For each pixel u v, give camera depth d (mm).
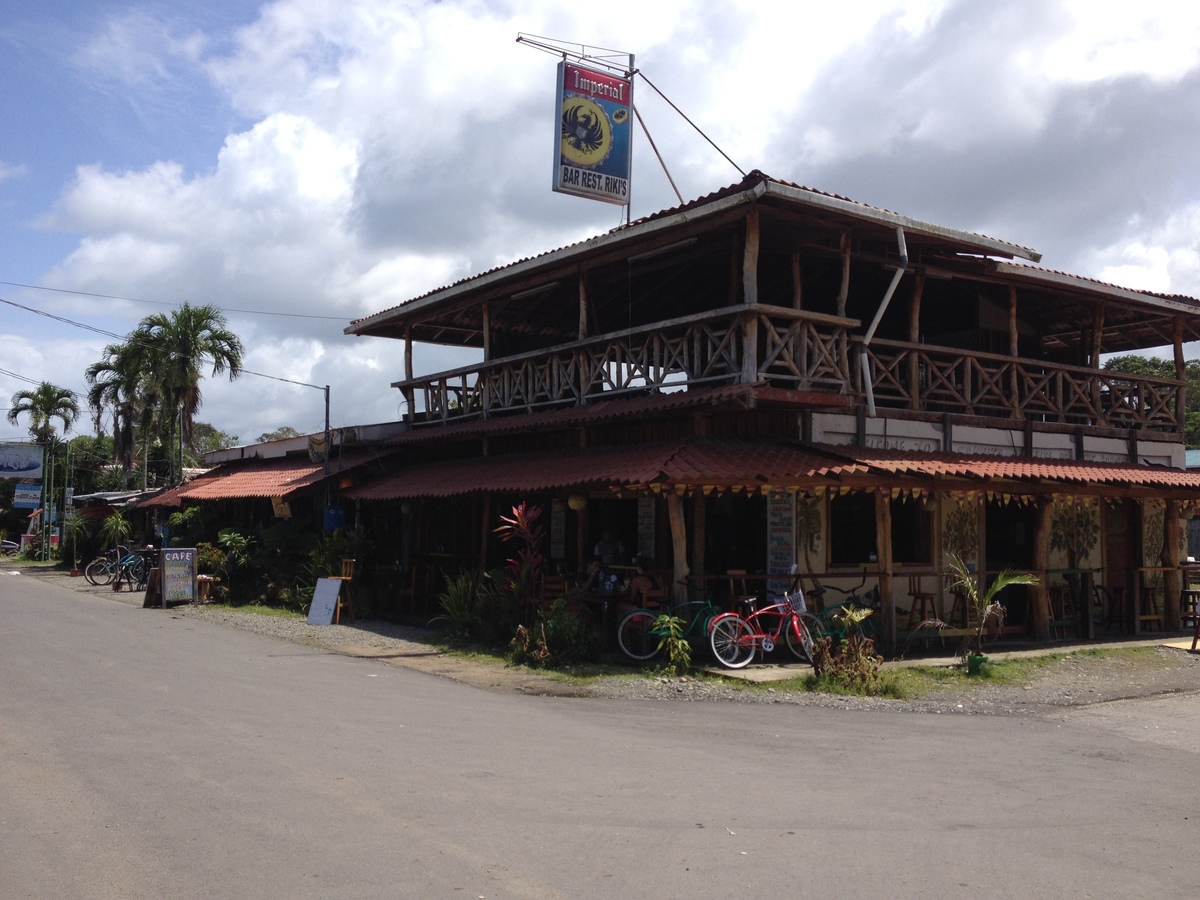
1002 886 4754
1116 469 15398
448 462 19078
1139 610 16594
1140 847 5469
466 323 21141
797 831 5531
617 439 15523
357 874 4664
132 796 5918
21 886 4496
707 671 11594
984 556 15312
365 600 18453
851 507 14203
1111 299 16969
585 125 17297
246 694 9547
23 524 62531
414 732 7949
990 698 10797
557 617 12391
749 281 12672
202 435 60812
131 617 17422
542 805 5891
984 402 16594
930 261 15094
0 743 7234
